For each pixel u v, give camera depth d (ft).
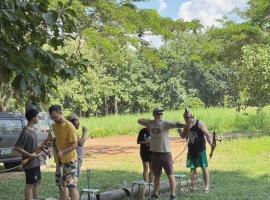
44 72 14.62
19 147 26.81
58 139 25.43
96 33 54.80
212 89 205.77
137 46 63.46
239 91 73.67
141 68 177.58
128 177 42.19
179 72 189.26
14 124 46.21
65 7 14.37
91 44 55.21
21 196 33.53
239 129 100.27
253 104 72.59
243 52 73.15
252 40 82.94
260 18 83.30
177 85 181.78
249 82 71.15
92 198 28.58
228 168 47.88
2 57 12.71
